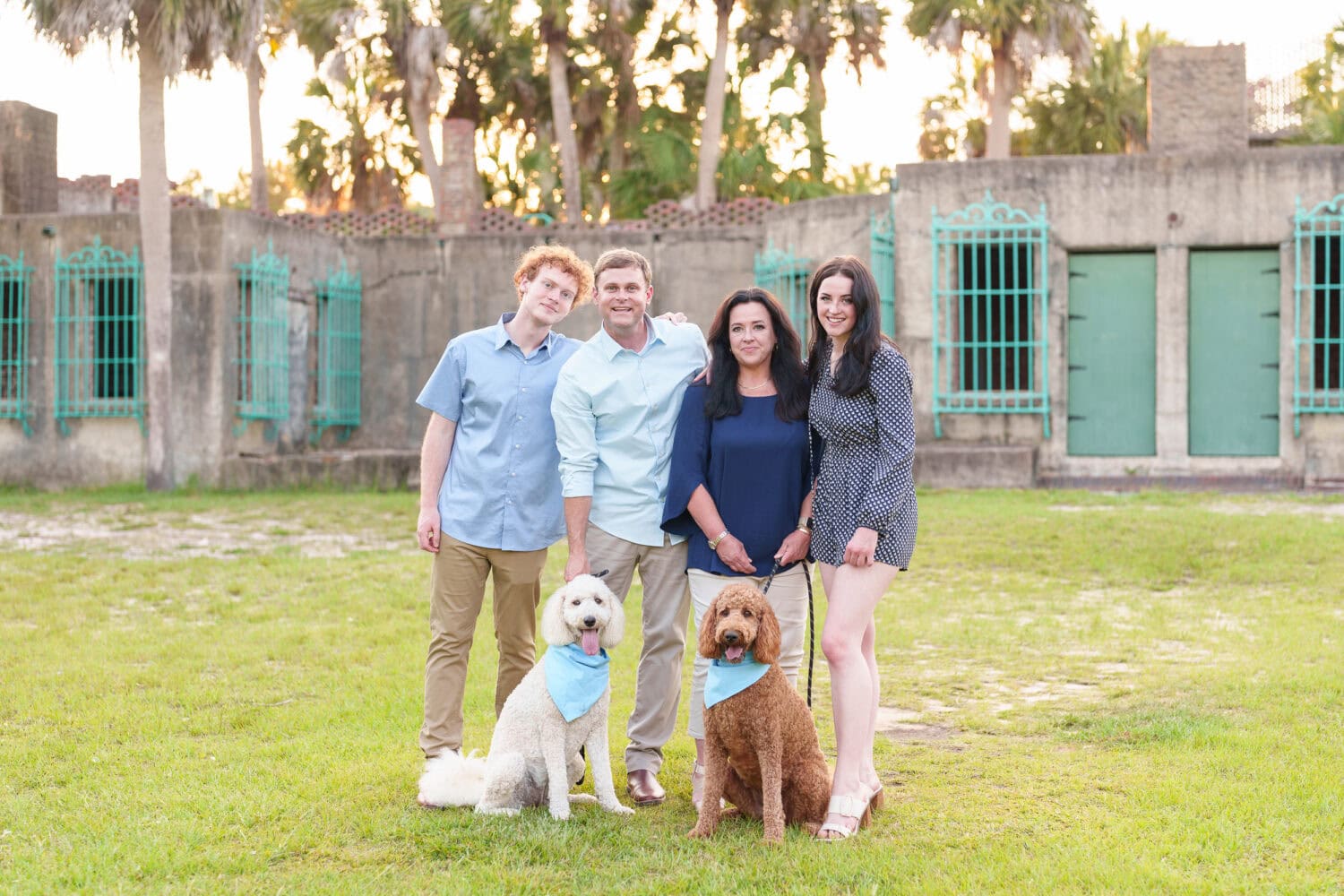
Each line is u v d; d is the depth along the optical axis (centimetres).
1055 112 2650
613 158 2756
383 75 2619
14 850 431
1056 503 1360
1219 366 1588
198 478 1748
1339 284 1570
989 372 1617
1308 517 1210
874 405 463
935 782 511
